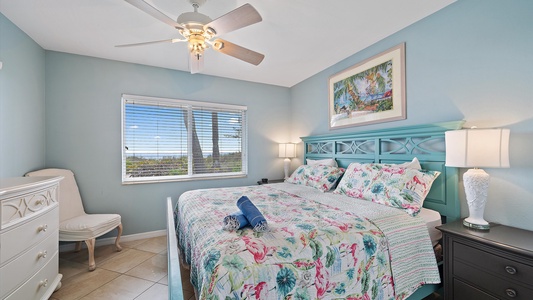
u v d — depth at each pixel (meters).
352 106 2.76
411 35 2.11
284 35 2.28
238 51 1.90
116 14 1.90
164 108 3.18
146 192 3.03
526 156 1.45
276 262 1.02
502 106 1.55
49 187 1.69
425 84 2.01
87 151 2.73
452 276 1.42
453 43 1.82
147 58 2.81
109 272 2.15
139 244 2.80
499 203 1.57
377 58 2.43
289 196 2.17
